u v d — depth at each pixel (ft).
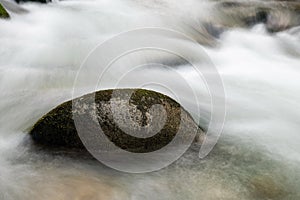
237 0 48.83
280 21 44.70
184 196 13.94
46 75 23.63
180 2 45.88
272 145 18.07
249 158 16.70
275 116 21.86
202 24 41.55
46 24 33.30
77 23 34.73
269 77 29.94
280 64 34.30
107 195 13.66
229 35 41.27
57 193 13.58
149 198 13.74
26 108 19.75
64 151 15.79
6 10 32.76
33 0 39.29
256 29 43.96
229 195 14.12
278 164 16.39
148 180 14.66
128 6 42.78
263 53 37.76
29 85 22.38
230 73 30.12
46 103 20.27
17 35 29.40
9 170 14.93
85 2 43.16
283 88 27.40
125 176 14.79
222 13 44.91
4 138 17.20
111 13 38.93
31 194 13.53
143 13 40.19
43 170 14.93
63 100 20.57
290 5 48.62
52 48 27.71
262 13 45.44
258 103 23.77
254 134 19.07
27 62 25.34
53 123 15.84
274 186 14.82
